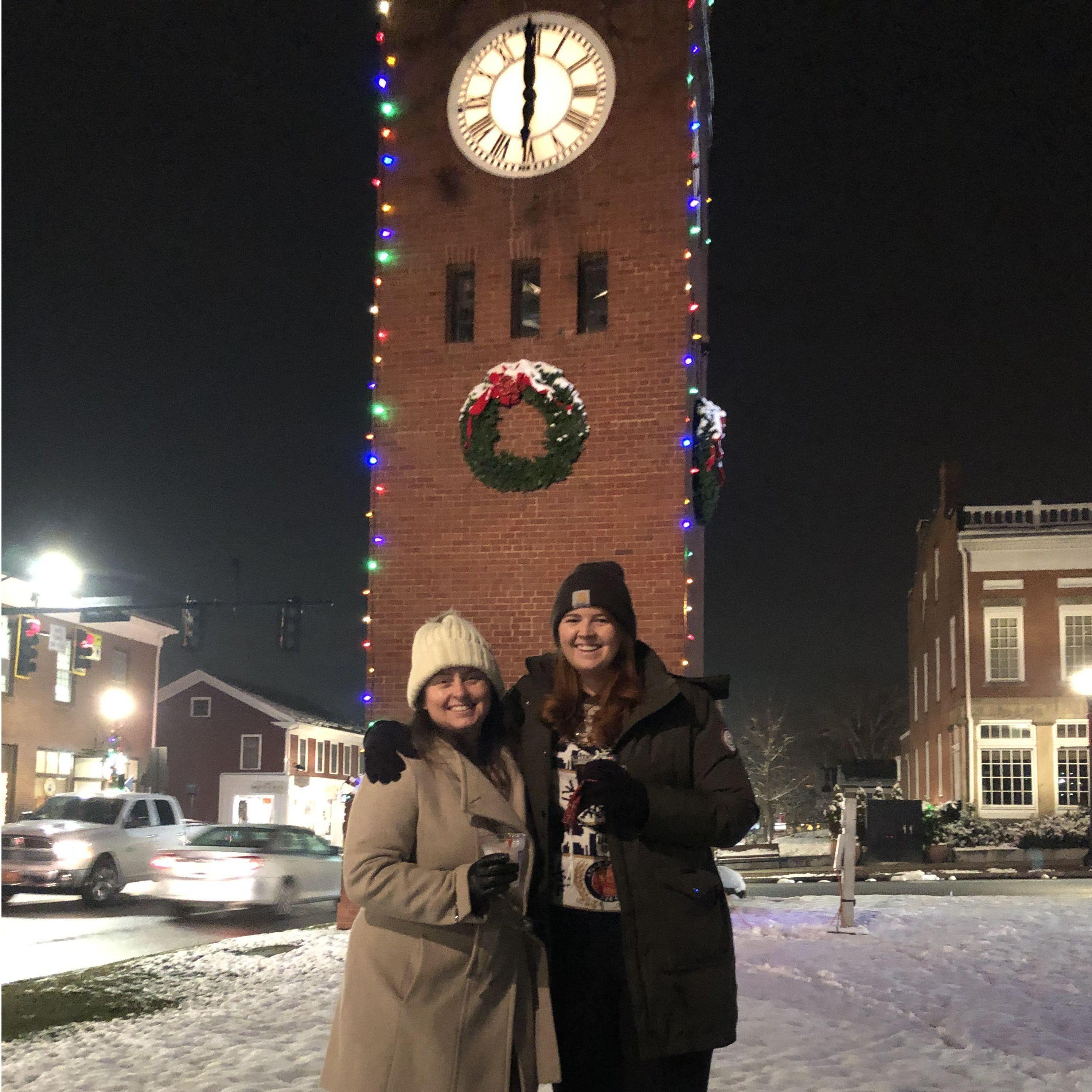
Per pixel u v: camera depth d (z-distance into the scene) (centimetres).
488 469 1216
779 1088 565
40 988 905
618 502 1191
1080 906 1558
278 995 848
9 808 3183
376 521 1251
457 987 332
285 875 1684
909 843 3050
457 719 355
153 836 1986
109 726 3747
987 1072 596
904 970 957
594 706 372
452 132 1288
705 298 1474
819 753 7444
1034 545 3528
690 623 1195
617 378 1208
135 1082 595
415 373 1264
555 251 1243
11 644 3222
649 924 338
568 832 362
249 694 5409
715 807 346
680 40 1239
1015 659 3534
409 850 342
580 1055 354
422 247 1281
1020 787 3475
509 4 1285
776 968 962
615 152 1241
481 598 1212
